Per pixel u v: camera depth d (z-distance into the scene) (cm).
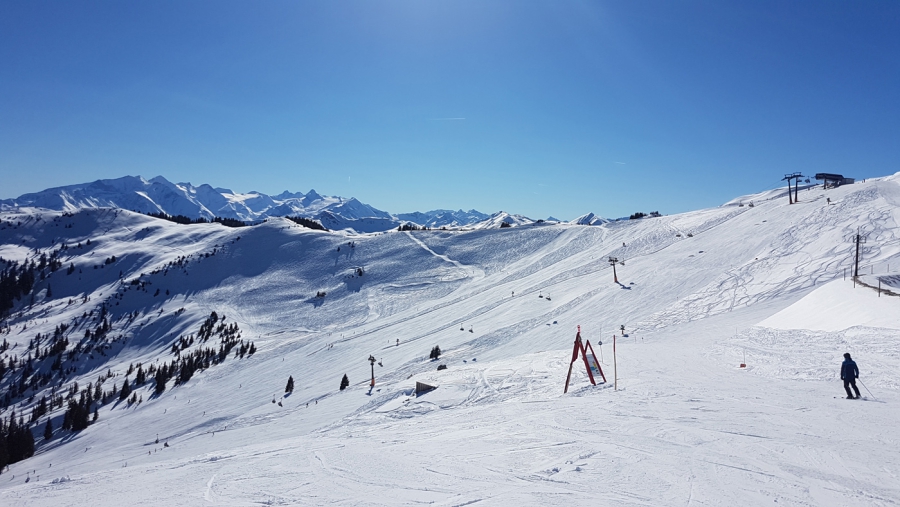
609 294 6388
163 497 830
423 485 814
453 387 2452
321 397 5269
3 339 13175
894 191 6994
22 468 6150
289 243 17412
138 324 13225
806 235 6284
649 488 750
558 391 1877
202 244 19288
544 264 10994
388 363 6072
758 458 884
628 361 2397
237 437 3925
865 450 905
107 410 8175
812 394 1451
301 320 11606
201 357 9575
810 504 672
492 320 6925
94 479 1027
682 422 1179
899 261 4581
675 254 7556
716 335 3359
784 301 4512
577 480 803
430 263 13750
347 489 812
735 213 9406
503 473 861
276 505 749
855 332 2164
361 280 13388
